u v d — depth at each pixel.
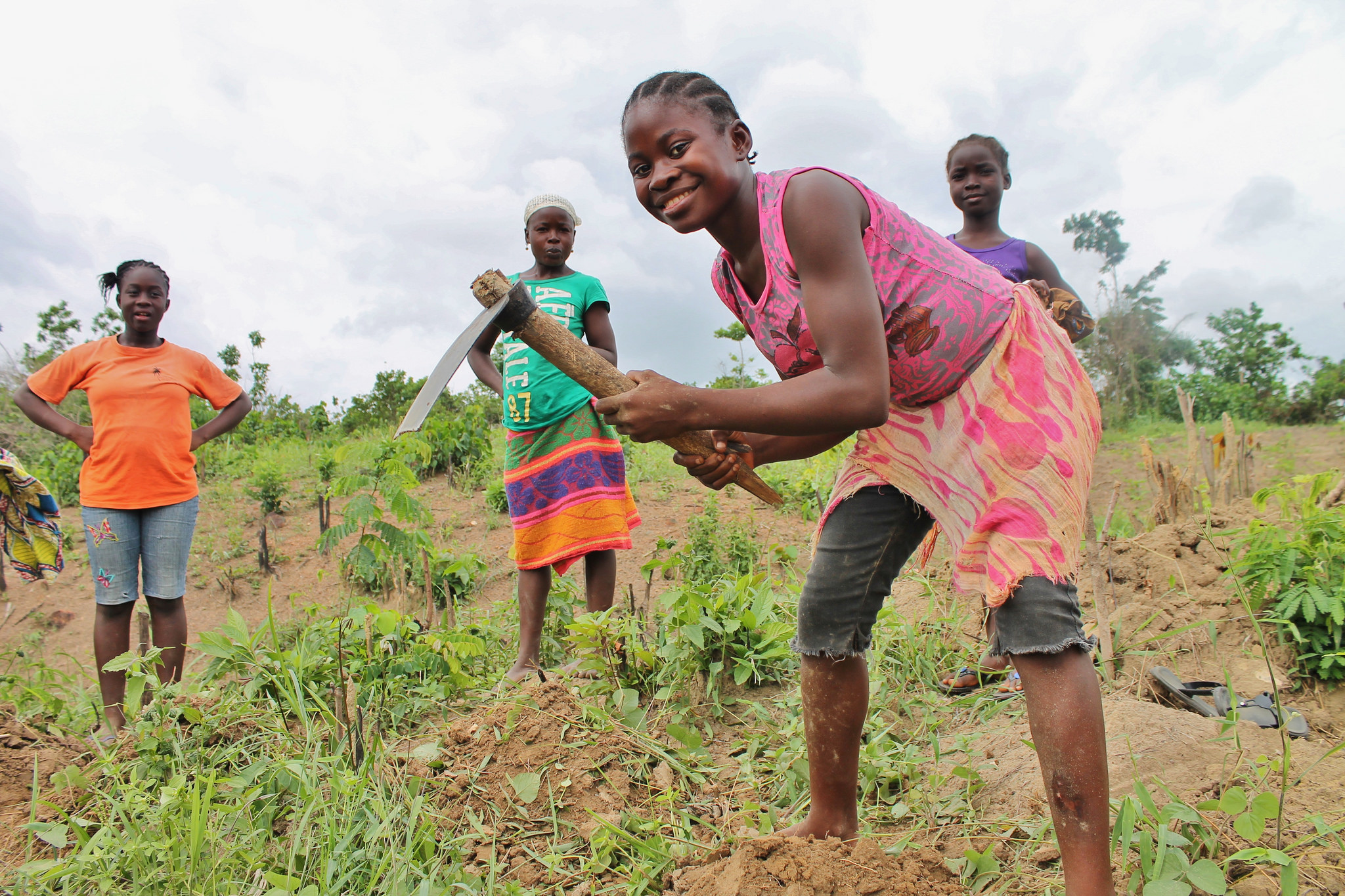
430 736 2.94
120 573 3.72
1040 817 2.14
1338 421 15.55
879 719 2.71
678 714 2.99
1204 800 2.03
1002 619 1.62
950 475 1.72
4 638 5.61
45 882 2.05
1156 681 2.92
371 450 4.13
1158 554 3.43
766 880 1.73
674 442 1.75
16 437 9.73
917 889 1.73
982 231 3.66
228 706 2.80
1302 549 3.16
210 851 2.16
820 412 1.47
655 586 5.43
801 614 1.96
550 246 3.55
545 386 3.38
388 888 1.99
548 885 2.11
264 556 6.52
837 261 1.52
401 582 5.08
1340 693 2.88
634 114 1.68
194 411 12.23
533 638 3.52
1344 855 1.81
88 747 2.91
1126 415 16.20
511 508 3.53
